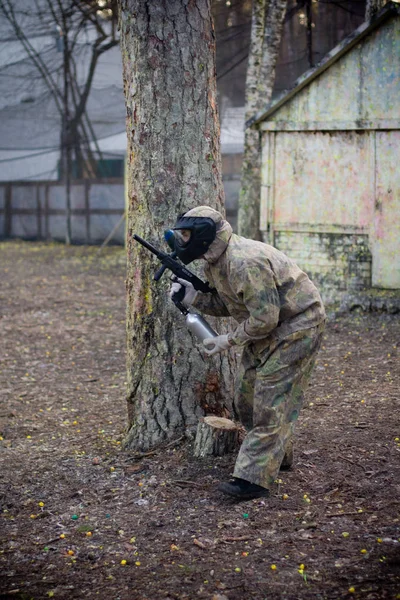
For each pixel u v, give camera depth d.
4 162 30.27
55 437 6.57
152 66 5.56
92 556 4.22
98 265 20.55
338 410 6.85
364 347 9.80
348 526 4.40
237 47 19.31
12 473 5.64
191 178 5.65
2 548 4.39
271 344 4.62
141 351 5.82
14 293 15.77
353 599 3.57
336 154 12.19
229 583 3.81
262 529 4.42
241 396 4.95
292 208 12.70
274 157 12.74
